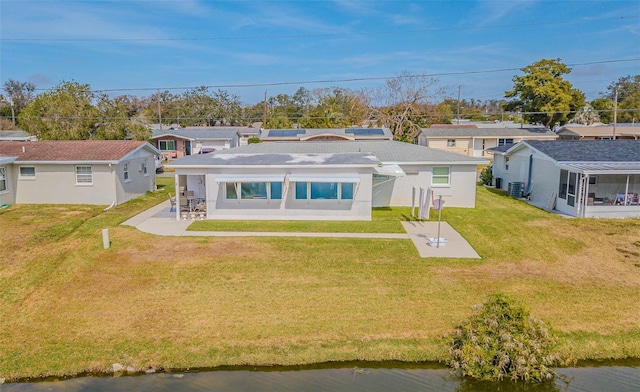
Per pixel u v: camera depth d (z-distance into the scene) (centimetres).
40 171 2553
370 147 2803
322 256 1641
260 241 1812
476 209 2456
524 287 1382
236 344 1076
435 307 1248
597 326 1152
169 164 2131
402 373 998
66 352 1048
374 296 1315
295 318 1189
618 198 2308
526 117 6012
